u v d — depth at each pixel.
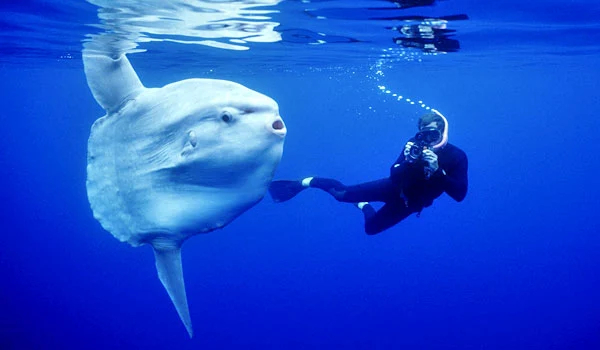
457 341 19.11
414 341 19.23
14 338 18.97
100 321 21.06
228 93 3.45
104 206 4.25
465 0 7.65
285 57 14.80
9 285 29.50
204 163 3.52
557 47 14.17
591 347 17.92
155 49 12.59
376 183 8.98
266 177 3.60
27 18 8.42
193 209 3.76
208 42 11.47
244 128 3.38
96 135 4.23
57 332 19.72
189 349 18.25
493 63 19.02
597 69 23.39
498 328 20.55
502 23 9.66
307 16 8.52
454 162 7.46
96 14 7.93
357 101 48.72
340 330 20.72
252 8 7.77
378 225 9.52
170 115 3.69
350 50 13.40
